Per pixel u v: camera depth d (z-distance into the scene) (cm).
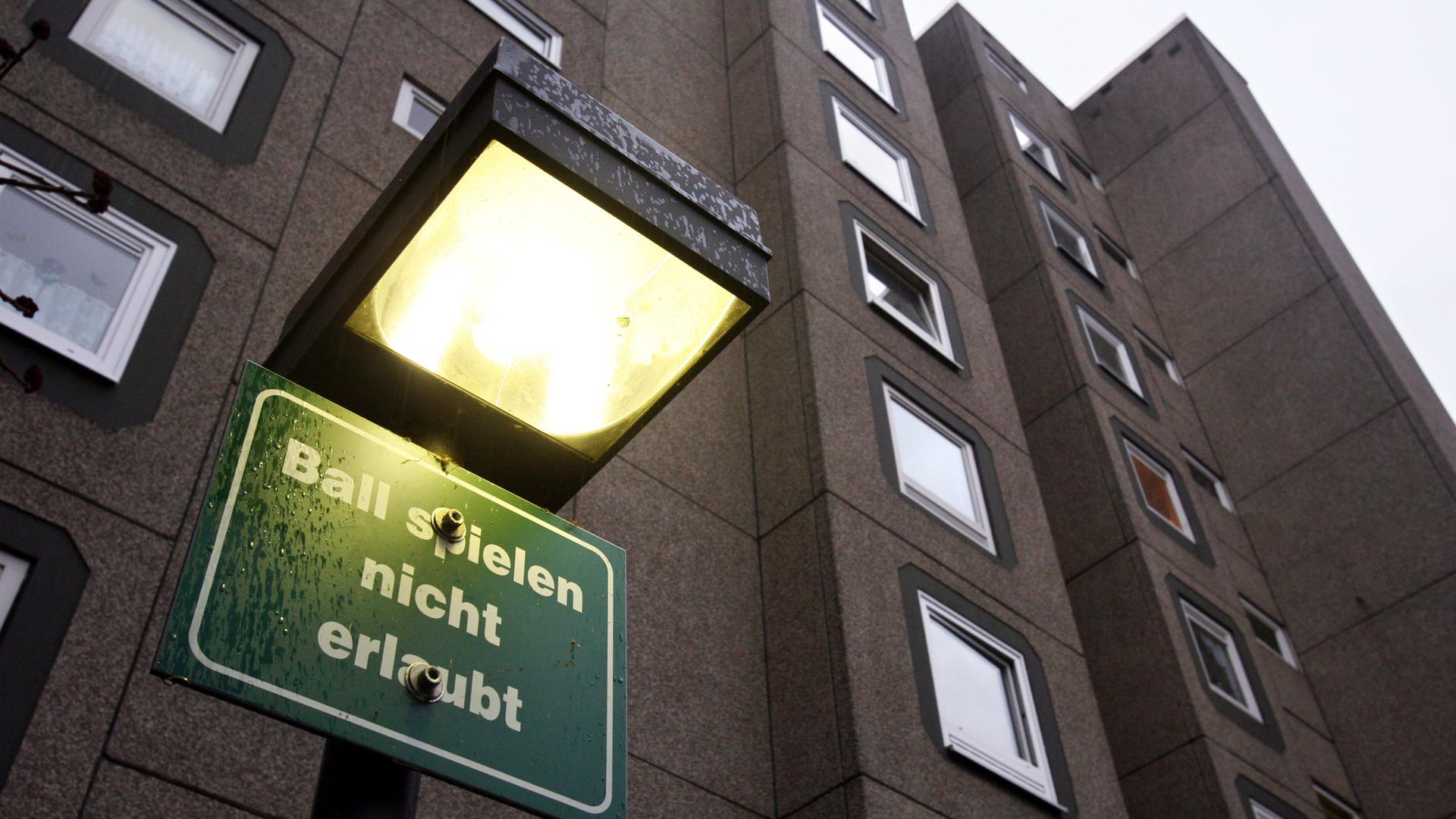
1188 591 1593
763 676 964
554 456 324
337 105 1041
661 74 1573
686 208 309
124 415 713
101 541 650
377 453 291
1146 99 3147
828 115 1628
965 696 1014
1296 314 2489
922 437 1245
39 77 840
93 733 582
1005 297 2072
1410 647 1947
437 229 297
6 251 739
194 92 947
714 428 1146
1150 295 2762
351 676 244
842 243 1395
